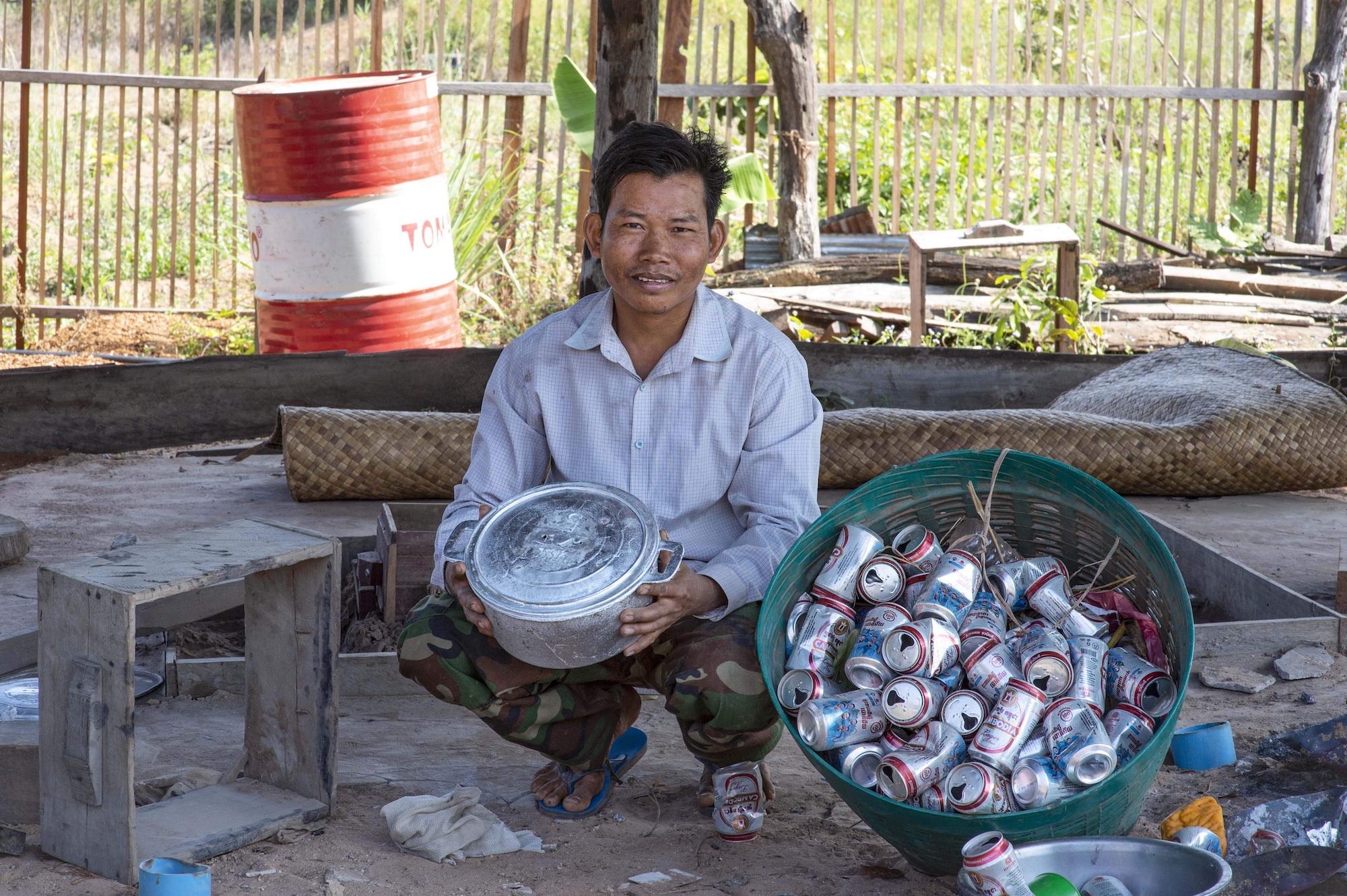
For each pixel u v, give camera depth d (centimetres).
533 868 263
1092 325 837
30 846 267
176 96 963
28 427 646
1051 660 251
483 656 263
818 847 274
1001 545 282
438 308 784
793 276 970
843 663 267
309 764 283
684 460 279
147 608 402
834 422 554
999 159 1323
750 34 1013
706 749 270
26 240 979
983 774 234
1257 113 1132
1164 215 1278
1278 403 561
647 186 260
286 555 262
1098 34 1095
